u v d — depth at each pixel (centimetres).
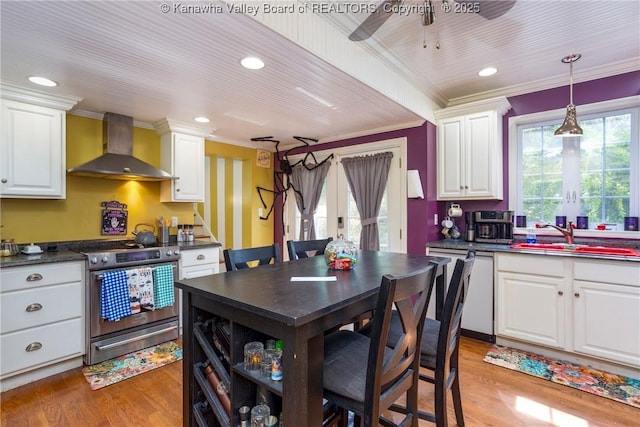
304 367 107
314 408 110
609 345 230
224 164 513
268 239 494
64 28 171
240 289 135
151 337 285
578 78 291
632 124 275
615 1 190
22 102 251
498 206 337
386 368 113
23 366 221
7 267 215
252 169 474
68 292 242
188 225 368
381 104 291
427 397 211
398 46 244
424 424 184
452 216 359
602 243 279
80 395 211
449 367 175
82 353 248
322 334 114
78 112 306
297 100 283
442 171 345
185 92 264
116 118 318
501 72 289
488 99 312
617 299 227
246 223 480
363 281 149
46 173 262
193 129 359
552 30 221
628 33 225
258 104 292
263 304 113
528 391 213
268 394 130
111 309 254
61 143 270
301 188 463
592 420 184
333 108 304
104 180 323
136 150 344
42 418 187
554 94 305
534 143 321
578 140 299
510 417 187
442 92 335
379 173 379
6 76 230
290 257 228
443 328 147
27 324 224
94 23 167
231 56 203
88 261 250
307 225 451
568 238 285
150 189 355
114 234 327
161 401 204
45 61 209
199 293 136
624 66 269
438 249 322
